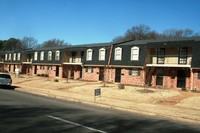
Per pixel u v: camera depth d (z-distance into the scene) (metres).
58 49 51.59
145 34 83.06
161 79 34.66
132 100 23.22
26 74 60.50
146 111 17.61
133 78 36.38
